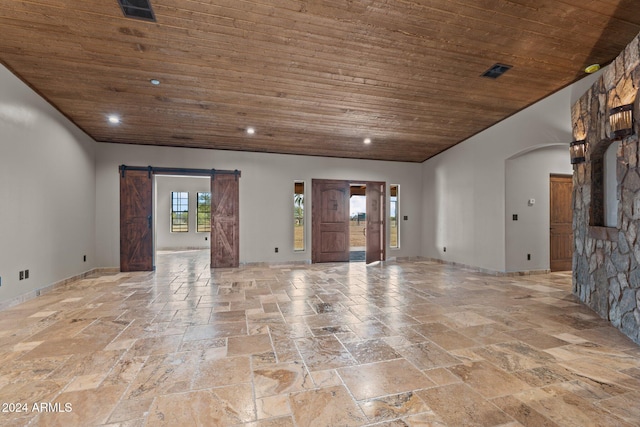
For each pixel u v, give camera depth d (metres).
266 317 3.10
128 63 3.40
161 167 6.03
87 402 1.66
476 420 1.52
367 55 3.35
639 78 2.38
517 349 2.34
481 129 5.64
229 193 6.38
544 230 5.59
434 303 3.62
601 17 2.82
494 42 3.17
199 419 1.53
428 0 2.60
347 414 1.57
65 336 2.59
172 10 2.64
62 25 2.80
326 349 2.34
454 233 6.49
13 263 3.46
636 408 1.61
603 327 2.81
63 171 4.54
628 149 2.57
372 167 7.34
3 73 3.31
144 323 2.91
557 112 4.26
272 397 1.71
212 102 4.34
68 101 4.19
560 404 1.65
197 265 6.68
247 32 2.95
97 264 5.70
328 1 2.59
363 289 4.36
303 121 5.07
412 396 1.72
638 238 2.46
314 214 6.96
